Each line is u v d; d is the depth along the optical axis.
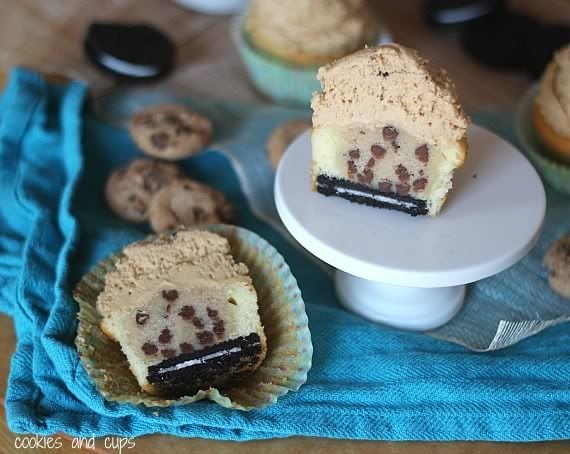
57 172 0.49
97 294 0.41
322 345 0.41
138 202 0.47
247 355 0.39
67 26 0.58
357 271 0.38
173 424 0.38
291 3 0.50
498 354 0.41
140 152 0.51
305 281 0.44
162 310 0.39
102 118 0.52
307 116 0.52
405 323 0.42
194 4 0.60
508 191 0.41
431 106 0.37
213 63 0.56
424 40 0.58
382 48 0.37
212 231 0.42
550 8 0.59
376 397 0.39
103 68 0.54
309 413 0.38
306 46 0.51
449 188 0.39
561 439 0.38
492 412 0.38
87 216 0.46
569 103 0.45
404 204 0.40
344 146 0.39
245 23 0.54
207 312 0.39
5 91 0.52
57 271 0.43
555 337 0.41
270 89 0.53
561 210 0.46
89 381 0.38
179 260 0.40
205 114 0.52
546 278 0.43
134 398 0.38
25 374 0.40
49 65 0.55
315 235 0.39
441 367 0.39
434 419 0.39
